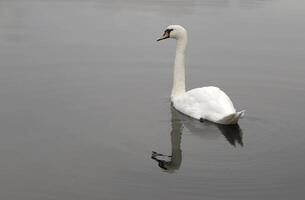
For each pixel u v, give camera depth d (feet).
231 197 38.93
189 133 49.08
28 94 57.00
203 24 80.74
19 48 70.33
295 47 72.84
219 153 45.32
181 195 39.14
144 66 66.08
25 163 43.47
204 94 52.29
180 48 56.80
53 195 39.11
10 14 84.28
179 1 93.35
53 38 74.28
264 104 56.13
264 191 39.75
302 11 89.81
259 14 87.40
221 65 66.95
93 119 51.70
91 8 88.07
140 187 40.16
